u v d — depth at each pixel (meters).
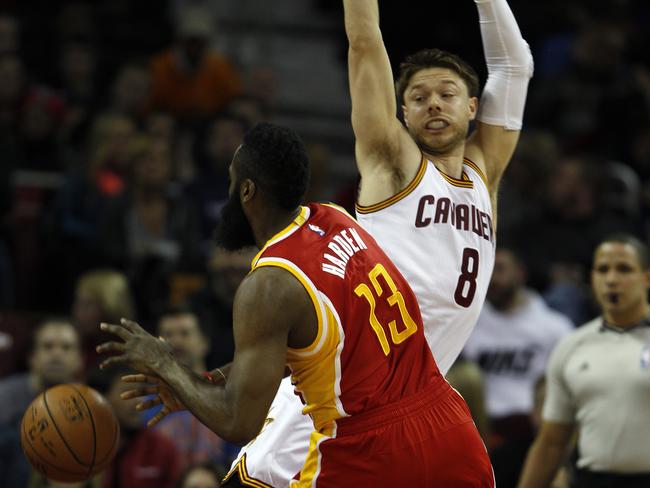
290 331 9.12
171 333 16.64
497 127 10.96
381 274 9.53
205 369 17.64
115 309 18.28
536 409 15.91
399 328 9.51
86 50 26.09
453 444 9.48
